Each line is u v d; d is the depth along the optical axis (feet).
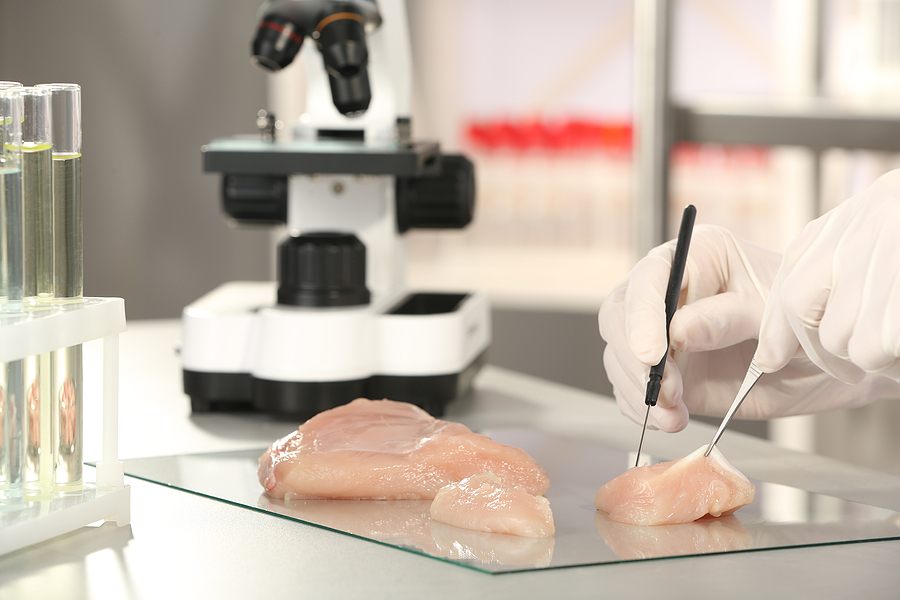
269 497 2.94
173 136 7.00
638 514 2.82
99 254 6.98
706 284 3.15
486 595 2.56
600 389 7.47
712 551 2.71
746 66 7.61
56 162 2.78
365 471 2.92
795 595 2.57
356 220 3.74
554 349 7.52
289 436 3.05
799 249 2.86
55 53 6.79
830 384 3.25
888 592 2.58
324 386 3.41
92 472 3.06
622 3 7.99
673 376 3.03
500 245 8.57
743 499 2.86
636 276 3.05
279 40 3.65
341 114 3.75
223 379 3.51
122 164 6.93
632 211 8.29
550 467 3.13
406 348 3.48
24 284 2.77
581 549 2.72
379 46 3.78
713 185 7.91
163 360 4.14
